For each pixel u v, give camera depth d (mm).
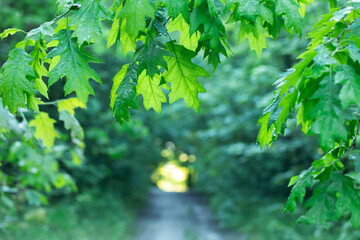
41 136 3029
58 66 1633
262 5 1542
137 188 18453
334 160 1788
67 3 1694
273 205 11812
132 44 1635
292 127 8109
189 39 1819
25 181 4172
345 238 4316
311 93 1400
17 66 1699
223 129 11328
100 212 12469
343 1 2428
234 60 11797
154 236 12297
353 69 1323
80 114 9773
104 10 1582
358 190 1627
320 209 1627
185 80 1730
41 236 7848
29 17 6520
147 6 1484
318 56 1409
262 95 10391
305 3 1807
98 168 12898
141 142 14500
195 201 23984
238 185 13906
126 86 1671
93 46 6906
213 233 12742
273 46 7719
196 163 19906
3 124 2430
